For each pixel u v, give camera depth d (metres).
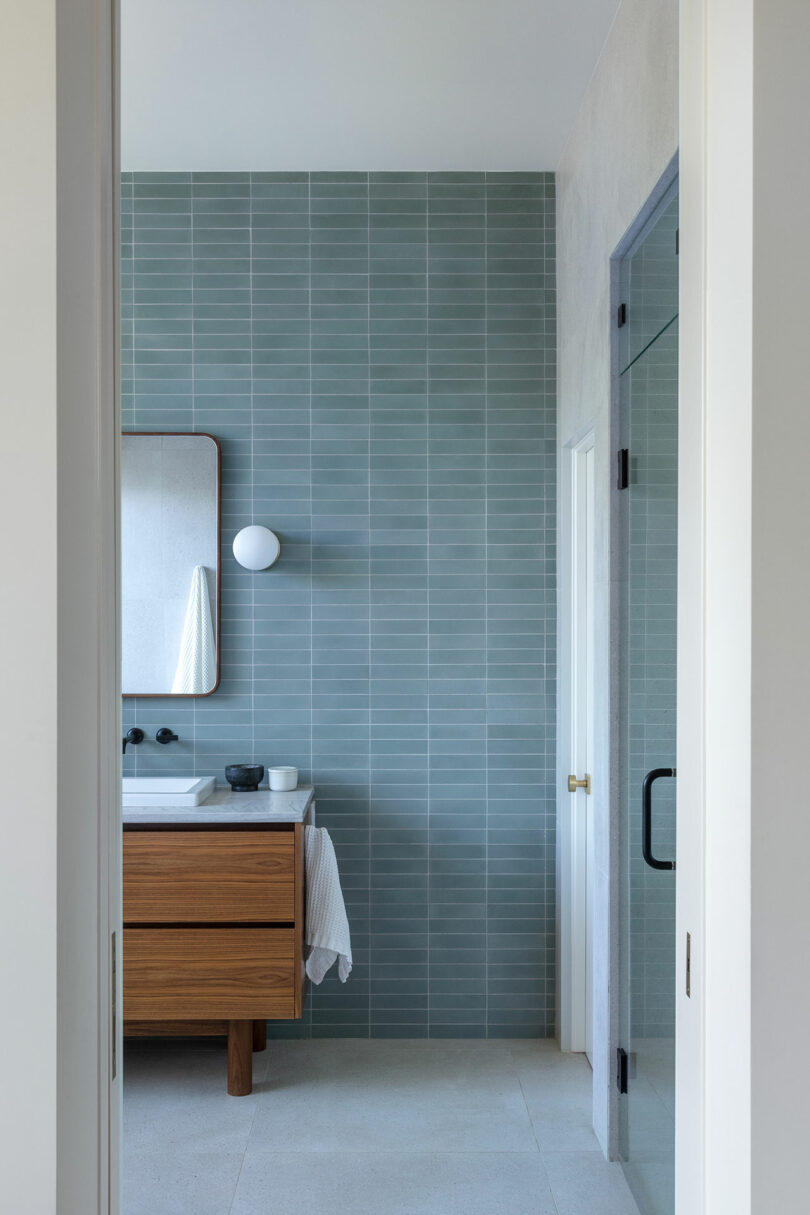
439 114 3.26
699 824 1.16
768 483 1.02
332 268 3.71
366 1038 3.69
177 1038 3.66
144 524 3.68
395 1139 2.91
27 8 0.92
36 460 0.92
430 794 3.71
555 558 3.71
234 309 3.71
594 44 2.82
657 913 2.32
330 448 3.71
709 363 1.14
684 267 1.21
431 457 3.71
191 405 3.71
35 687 0.92
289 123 3.32
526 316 3.72
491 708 3.71
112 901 1.08
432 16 2.68
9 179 0.92
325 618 3.71
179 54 2.86
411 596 3.71
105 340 1.05
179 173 3.70
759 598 1.02
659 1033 2.30
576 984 3.58
